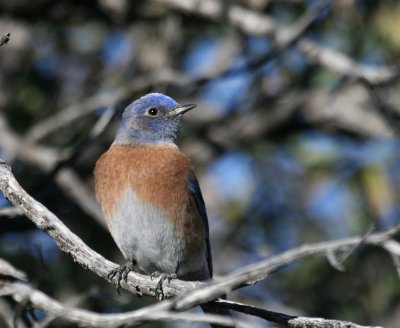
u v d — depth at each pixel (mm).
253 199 15609
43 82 15719
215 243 15266
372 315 13945
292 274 14508
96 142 15695
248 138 16094
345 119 16062
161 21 15836
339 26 15211
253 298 12875
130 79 16016
